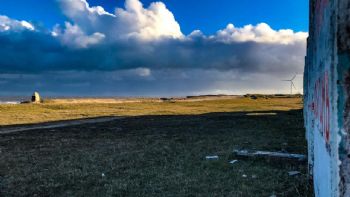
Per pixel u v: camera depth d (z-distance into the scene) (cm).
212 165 1156
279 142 1582
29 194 916
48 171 1155
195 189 909
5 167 1237
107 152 1479
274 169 1077
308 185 861
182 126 2436
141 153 1424
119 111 4428
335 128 363
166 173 1077
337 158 359
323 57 493
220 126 2350
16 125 2873
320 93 558
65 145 1720
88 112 4281
